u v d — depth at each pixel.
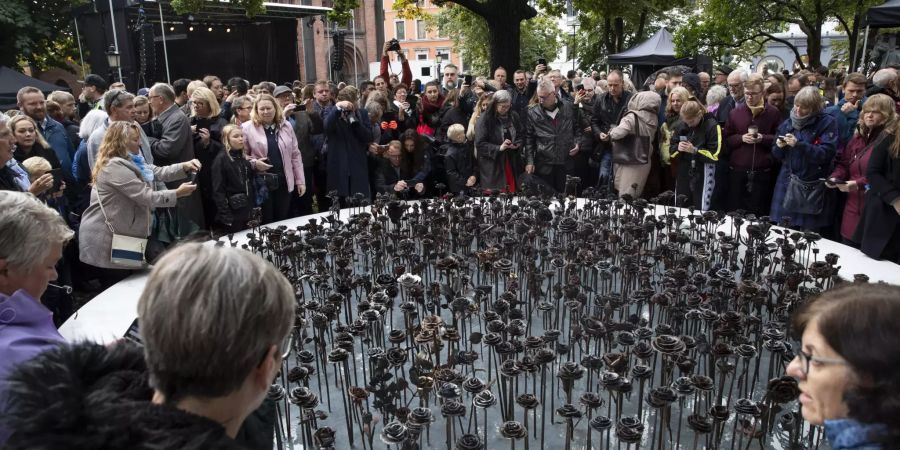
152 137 5.59
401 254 4.55
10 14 19.69
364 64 42.88
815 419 1.20
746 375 3.11
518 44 14.24
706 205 6.23
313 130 7.32
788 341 3.37
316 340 3.33
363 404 3.22
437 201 5.98
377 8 43.19
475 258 4.83
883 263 4.51
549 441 2.89
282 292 1.22
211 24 25.14
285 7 23.59
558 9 21.80
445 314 4.32
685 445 2.82
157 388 1.16
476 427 2.74
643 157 6.86
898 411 1.04
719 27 18.62
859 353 1.07
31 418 1.06
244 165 5.77
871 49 13.59
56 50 23.55
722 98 7.26
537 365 2.61
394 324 4.20
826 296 1.21
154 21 21.84
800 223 5.50
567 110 7.43
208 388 1.13
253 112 6.23
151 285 1.15
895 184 4.40
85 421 1.08
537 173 7.51
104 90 8.42
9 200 1.94
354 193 7.01
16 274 1.92
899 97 6.11
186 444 1.04
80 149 5.82
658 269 4.91
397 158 7.40
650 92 6.83
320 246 4.41
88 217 4.48
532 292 4.24
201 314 1.08
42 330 1.94
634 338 2.92
